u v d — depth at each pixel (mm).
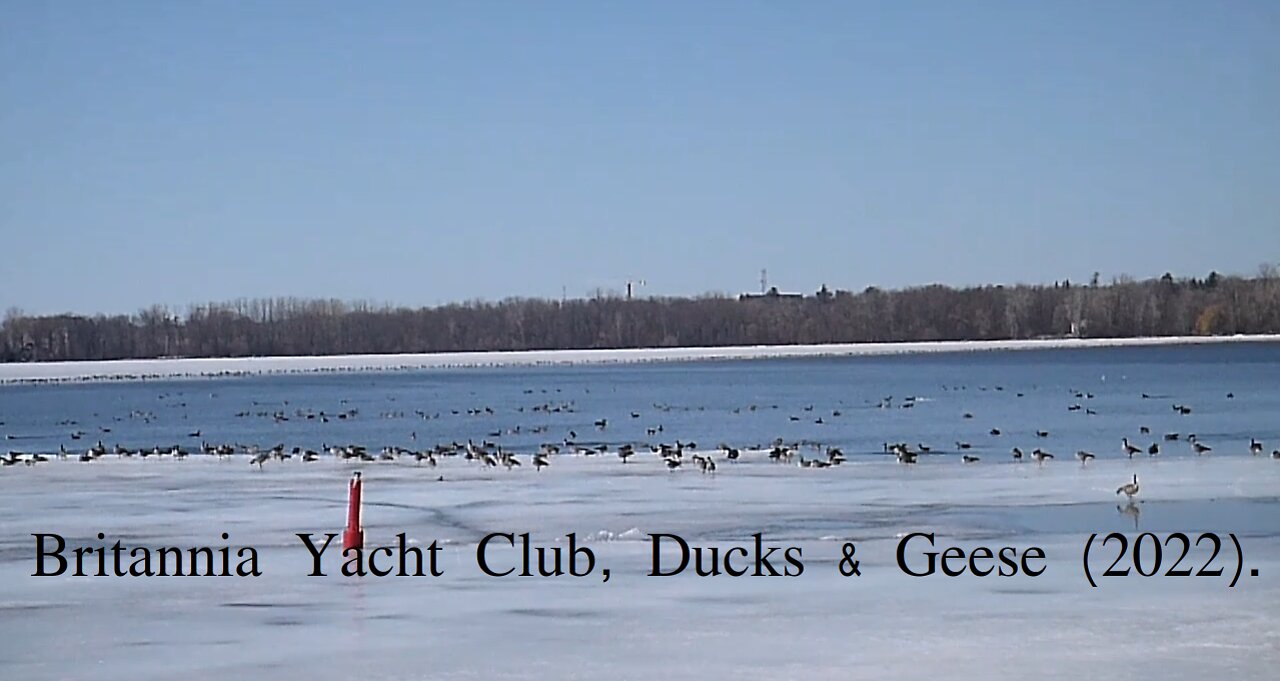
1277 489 30703
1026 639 15797
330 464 40219
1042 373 119750
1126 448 41312
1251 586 18859
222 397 102812
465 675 14383
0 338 194375
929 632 16188
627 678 14219
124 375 150875
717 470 37062
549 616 17156
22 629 16594
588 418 69688
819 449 46312
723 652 15273
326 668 14680
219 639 16016
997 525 25234
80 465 41219
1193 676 14203
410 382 125875
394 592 18766
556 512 27688
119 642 15914
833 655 15117
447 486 33219
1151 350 176750
